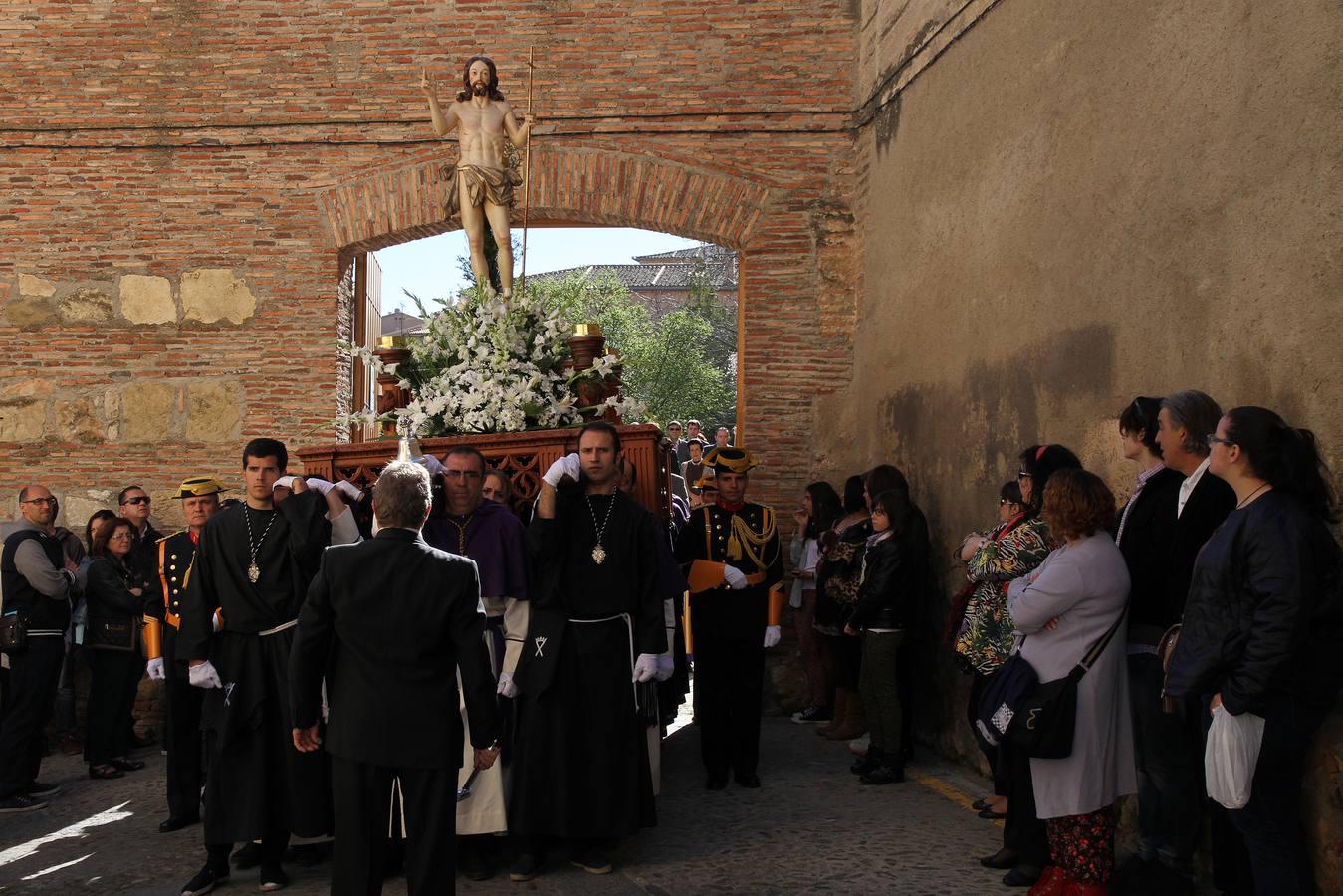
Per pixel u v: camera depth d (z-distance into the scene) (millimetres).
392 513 3959
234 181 9023
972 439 6898
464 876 5094
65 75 9023
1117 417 5250
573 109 9078
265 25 9078
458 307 6480
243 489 8852
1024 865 4766
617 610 5207
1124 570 4379
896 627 6676
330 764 4969
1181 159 4770
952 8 7254
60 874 5195
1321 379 3898
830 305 9109
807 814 6008
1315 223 3936
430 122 9016
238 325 8953
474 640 3941
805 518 8562
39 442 8875
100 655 7234
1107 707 4309
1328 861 3814
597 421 5332
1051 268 5910
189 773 5953
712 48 9109
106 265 8961
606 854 5352
